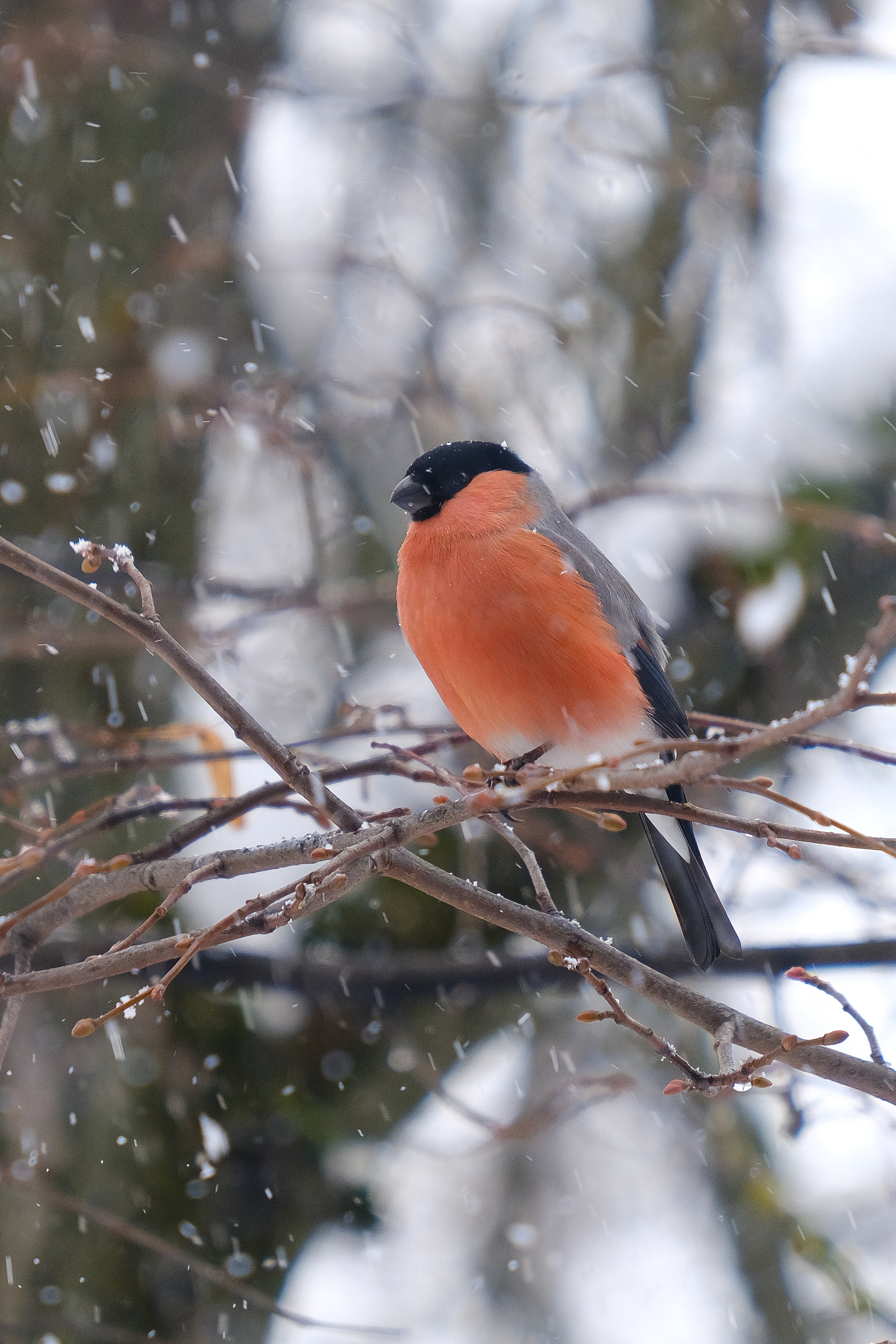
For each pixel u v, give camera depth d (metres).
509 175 11.74
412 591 7.45
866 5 11.25
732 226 11.10
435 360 10.48
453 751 10.16
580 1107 8.50
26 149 9.80
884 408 9.92
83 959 8.37
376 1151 9.48
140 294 9.74
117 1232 8.41
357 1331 7.04
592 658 7.16
